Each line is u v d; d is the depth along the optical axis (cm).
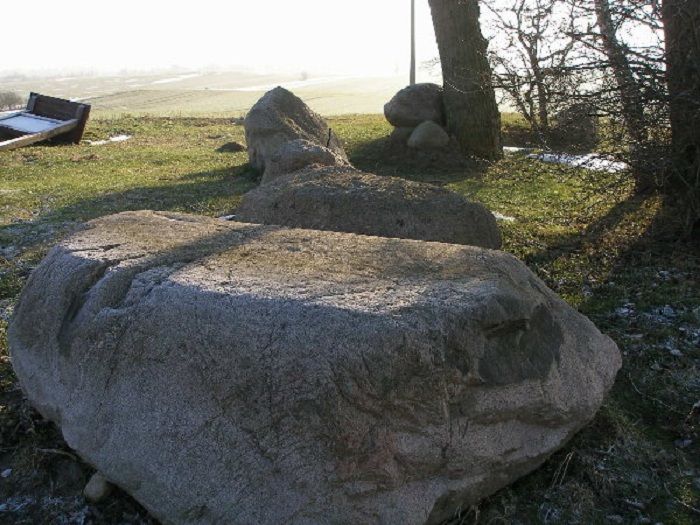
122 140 1524
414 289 296
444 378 275
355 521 262
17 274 593
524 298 311
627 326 502
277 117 1045
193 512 276
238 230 393
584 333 349
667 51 578
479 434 290
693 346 467
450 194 562
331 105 2853
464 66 1159
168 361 292
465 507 299
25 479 339
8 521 315
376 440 264
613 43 583
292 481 262
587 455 346
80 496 326
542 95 626
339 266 326
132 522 311
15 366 359
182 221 413
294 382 263
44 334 344
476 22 1149
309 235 383
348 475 261
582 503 316
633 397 413
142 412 295
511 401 295
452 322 279
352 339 263
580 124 638
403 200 543
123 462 297
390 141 1255
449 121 1205
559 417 316
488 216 573
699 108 565
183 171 1118
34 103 1529
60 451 347
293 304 281
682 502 321
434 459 277
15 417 377
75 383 321
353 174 613
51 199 895
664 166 596
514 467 307
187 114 2309
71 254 356
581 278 590
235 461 271
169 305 299
